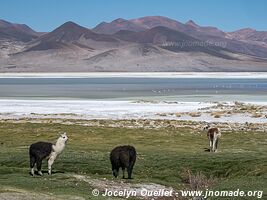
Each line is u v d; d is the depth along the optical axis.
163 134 54.06
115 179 28.39
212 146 41.91
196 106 91.94
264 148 43.81
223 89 163.00
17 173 29.67
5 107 91.25
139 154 38.66
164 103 98.62
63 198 22.98
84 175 29.56
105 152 40.44
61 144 28.89
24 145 46.28
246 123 63.66
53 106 93.06
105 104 97.12
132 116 74.75
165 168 33.28
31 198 22.38
